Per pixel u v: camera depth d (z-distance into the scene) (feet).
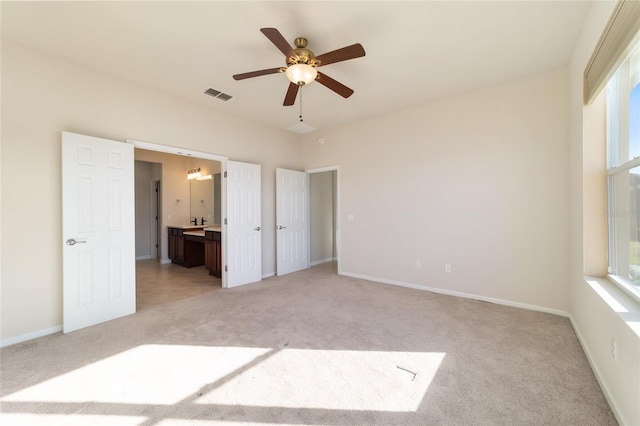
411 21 7.11
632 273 5.87
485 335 8.13
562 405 5.24
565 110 9.41
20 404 5.30
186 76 9.97
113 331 8.54
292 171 16.81
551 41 7.95
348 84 10.64
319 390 5.75
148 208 22.07
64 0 6.32
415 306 10.59
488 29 7.43
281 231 16.12
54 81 8.61
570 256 9.17
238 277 13.74
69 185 8.59
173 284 14.03
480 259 11.25
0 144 7.70
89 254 8.98
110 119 9.81
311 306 10.67
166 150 11.36
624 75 6.07
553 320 9.13
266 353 7.21
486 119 11.02
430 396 5.54
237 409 5.21
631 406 4.42
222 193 13.62
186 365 6.66
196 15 6.88
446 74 9.89
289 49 6.87
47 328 8.38
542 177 9.89
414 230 13.06
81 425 4.81
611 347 5.27
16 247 7.93
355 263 15.35
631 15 4.70
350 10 6.72
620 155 6.39
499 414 5.03
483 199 11.14
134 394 5.61
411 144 13.08
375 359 6.90
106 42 7.98
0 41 7.70
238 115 14.05
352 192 15.38
